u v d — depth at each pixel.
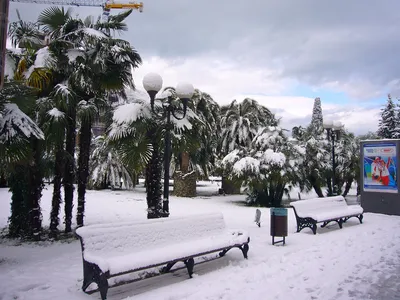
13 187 9.16
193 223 6.61
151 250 5.58
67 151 9.34
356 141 21.70
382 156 14.32
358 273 6.02
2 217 12.51
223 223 7.32
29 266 6.33
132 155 8.04
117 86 9.23
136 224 5.62
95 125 10.06
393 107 37.06
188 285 5.34
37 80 7.98
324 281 5.57
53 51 8.55
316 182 20.39
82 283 5.39
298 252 7.48
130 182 27.11
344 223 11.73
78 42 9.07
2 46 3.48
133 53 9.17
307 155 19.75
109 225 5.25
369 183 14.68
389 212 14.02
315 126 24.59
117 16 9.57
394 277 5.81
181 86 8.24
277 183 17.52
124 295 4.93
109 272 4.61
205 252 5.95
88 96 9.54
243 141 23.94
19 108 6.68
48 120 8.15
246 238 6.88
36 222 8.76
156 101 9.24
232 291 5.08
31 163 7.09
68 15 9.01
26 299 4.70
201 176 24.17
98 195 21.56
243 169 17.33
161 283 5.47
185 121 8.95
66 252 7.45
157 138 8.77
